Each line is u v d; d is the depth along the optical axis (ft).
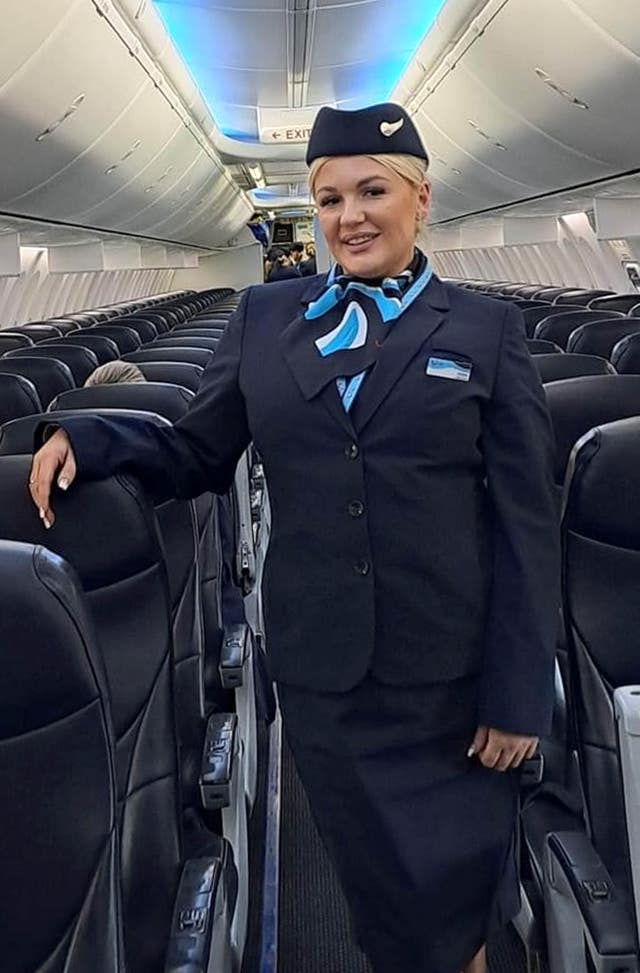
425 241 4.53
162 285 77.46
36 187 20.30
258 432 4.44
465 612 4.39
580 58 15.17
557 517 4.47
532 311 19.10
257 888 7.77
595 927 4.28
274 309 4.66
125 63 18.65
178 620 6.63
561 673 6.95
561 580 4.98
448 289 4.46
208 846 5.81
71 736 3.59
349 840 4.68
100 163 22.63
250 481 14.53
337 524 4.31
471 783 4.60
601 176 21.31
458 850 4.49
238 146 42.19
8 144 16.34
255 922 7.34
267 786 9.36
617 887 4.63
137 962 4.62
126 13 17.19
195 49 25.00
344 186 4.22
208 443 4.88
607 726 4.88
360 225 4.23
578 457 4.81
